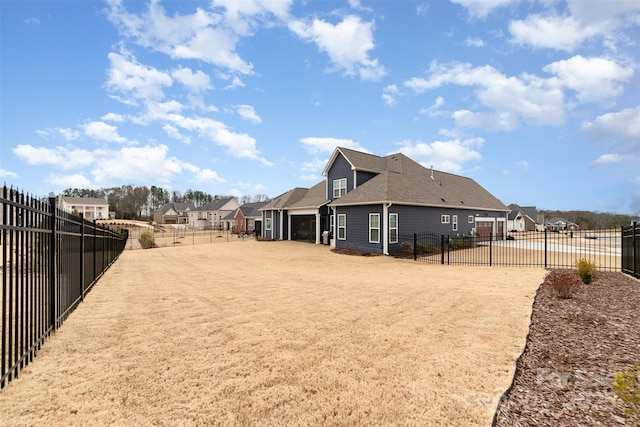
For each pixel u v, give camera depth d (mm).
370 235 17047
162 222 76625
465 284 7648
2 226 2465
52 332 3971
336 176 21422
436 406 2508
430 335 4062
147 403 2471
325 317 4801
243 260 14516
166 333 4023
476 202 24594
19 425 2156
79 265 5629
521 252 17594
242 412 2389
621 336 3928
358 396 2643
